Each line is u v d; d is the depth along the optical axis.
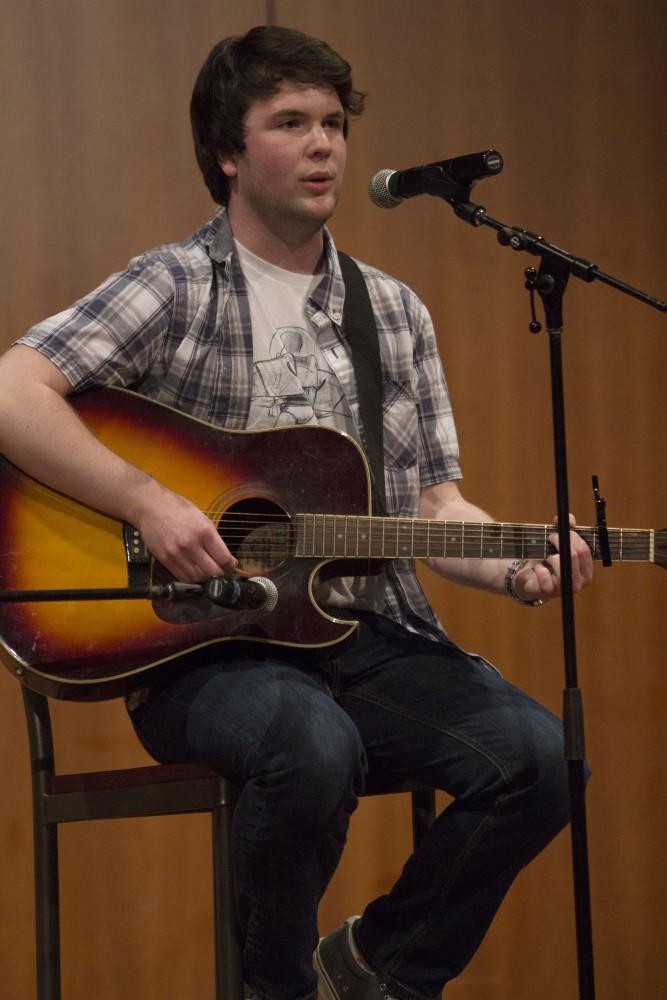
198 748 5.66
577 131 10.31
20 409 5.70
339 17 9.53
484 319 9.99
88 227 8.89
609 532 6.66
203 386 6.34
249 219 6.53
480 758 6.11
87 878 9.01
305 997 5.56
